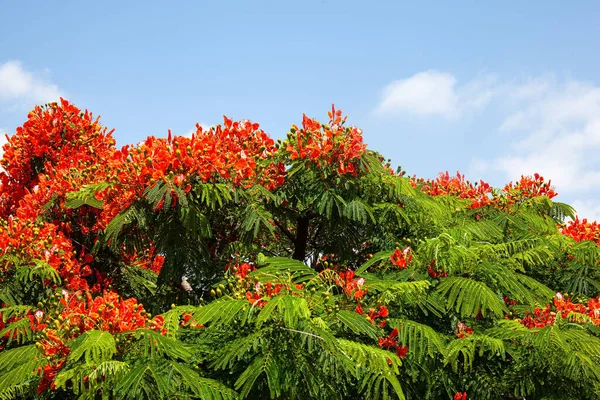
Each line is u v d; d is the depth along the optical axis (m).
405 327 5.33
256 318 4.77
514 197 9.33
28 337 5.50
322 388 4.72
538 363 5.88
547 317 6.05
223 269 7.55
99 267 8.09
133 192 6.61
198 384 4.43
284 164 7.35
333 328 5.09
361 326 4.79
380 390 5.44
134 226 6.93
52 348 4.78
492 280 5.79
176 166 6.49
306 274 5.81
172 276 6.64
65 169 8.10
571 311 6.21
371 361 4.83
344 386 5.11
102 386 4.39
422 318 6.08
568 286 8.27
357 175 7.21
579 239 9.41
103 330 4.82
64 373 4.46
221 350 4.80
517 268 6.29
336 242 7.72
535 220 8.74
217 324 5.09
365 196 7.35
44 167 8.94
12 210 8.93
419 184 8.89
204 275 7.09
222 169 6.70
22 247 6.71
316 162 7.11
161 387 4.15
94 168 7.87
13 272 6.68
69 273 7.04
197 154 6.58
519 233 8.59
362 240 7.67
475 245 6.62
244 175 6.91
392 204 7.27
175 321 5.30
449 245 5.85
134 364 4.52
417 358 5.38
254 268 6.93
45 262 6.70
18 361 4.83
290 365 4.55
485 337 5.54
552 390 5.90
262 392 4.73
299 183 7.23
